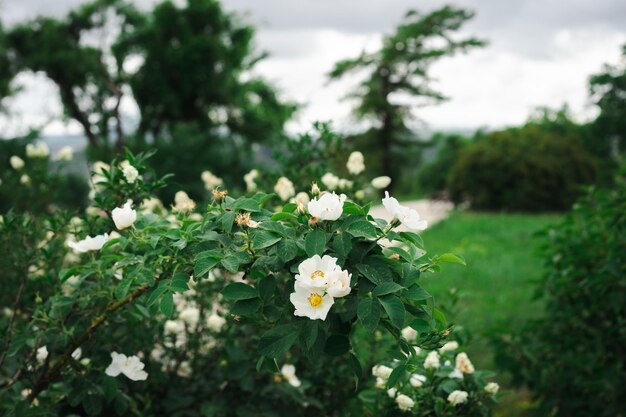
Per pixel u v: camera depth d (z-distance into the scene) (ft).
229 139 58.90
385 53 115.65
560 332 15.10
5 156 32.22
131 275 7.32
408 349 6.53
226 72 75.31
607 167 108.37
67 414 10.73
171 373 11.51
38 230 11.67
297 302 6.04
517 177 71.56
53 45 69.67
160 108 73.67
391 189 122.83
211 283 11.69
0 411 9.21
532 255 15.61
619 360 14.58
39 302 9.00
